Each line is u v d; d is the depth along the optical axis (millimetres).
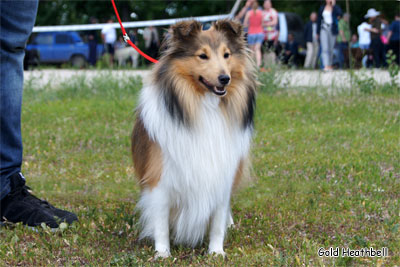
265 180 5793
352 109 9320
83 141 7508
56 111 9594
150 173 3699
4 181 4289
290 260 3627
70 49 21031
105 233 4211
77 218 4449
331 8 13312
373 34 16344
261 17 12250
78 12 29750
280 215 4719
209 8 28359
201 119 3635
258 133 7938
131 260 3561
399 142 7176
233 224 4465
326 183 5609
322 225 4473
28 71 15398
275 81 11570
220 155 3662
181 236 3918
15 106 4207
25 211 4320
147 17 28297
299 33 19500
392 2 26219
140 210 4520
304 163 6387
